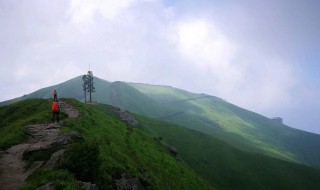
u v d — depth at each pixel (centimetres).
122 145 4088
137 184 2753
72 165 1948
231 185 10988
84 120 3966
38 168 1994
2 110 5178
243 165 12788
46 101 5272
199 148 12812
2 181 1822
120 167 2795
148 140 6097
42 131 2978
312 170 14338
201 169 11269
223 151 13462
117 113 9869
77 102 5750
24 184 1791
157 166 4391
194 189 4716
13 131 2981
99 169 2269
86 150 2009
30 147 2325
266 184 11856
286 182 12494
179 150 11894
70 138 2566
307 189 12450
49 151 2294
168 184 3934
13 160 2188
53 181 1742
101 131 3997
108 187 2239
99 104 10406
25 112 4672
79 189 1728
